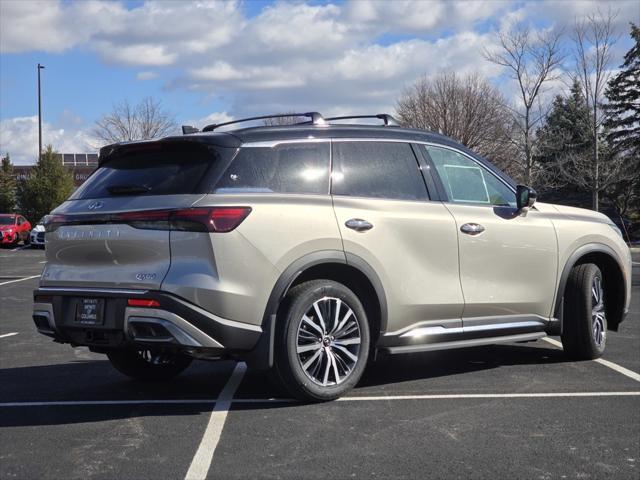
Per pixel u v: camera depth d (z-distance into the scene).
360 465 4.02
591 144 33.81
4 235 33.50
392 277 5.53
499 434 4.55
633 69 39.84
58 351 7.88
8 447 4.39
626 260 7.19
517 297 6.29
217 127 5.93
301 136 5.44
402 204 5.70
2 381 6.30
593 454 4.19
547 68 31.58
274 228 5.01
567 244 6.64
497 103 40.94
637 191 39.78
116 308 4.94
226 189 4.97
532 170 33.72
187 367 6.60
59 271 5.36
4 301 13.05
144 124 42.25
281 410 5.12
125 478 3.86
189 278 4.78
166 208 4.89
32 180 45.81
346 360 5.36
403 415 4.97
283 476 3.87
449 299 5.84
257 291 4.93
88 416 5.07
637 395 5.51
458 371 6.43
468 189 6.21
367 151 5.71
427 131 6.16
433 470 3.95
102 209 5.15
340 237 5.28
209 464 4.05
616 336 8.33
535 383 5.93
